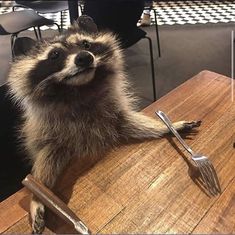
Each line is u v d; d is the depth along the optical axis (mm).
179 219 253
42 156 303
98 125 323
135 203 267
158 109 379
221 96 392
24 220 258
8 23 604
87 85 305
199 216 254
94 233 245
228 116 360
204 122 353
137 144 330
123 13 568
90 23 344
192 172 292
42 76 301
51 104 309
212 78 426
